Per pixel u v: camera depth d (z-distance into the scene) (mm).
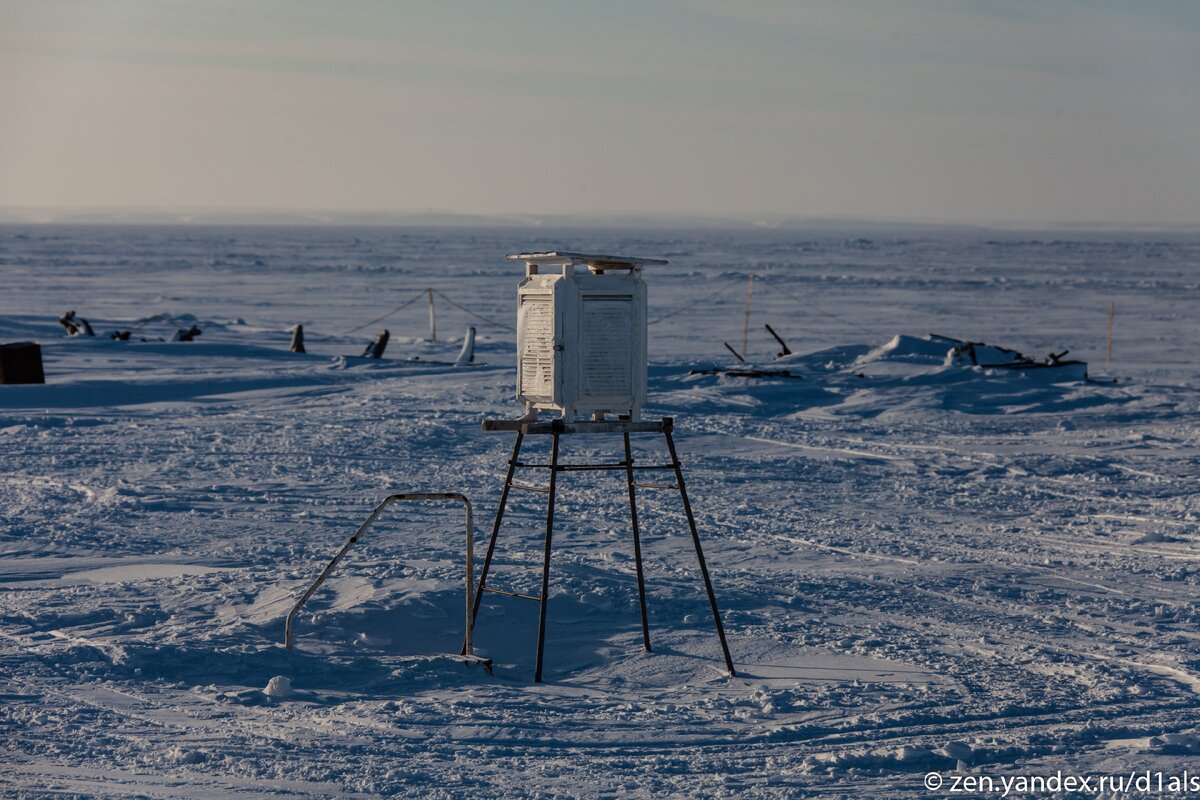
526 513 16328
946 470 21141
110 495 16812
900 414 28828
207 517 15484
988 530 16172
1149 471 21312
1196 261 178500
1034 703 8500
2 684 8203
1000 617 11336
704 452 22703
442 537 14422
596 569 12320
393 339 48344
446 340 50625
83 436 22922
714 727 7875
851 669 9406
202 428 24125
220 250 180375
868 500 18344
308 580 11453
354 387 31375
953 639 10445
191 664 8789
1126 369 44375
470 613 9516
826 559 13922
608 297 9047
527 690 8719
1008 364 35062
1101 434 25938
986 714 8227
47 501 16422
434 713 7988
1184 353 51594
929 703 8469
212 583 11344
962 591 12391
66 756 6914
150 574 11875
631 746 7477
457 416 25984
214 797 6305
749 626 10562
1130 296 93500
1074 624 11133
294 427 24297
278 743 7262
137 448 21500
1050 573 13477
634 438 23984
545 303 8992
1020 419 28250
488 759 7145
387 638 9852
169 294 80688
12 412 25719
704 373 34031
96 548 13430
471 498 17391
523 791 6578
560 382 8945
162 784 6500
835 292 93938
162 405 27875
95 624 9859
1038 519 17078
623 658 9594
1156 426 27156
